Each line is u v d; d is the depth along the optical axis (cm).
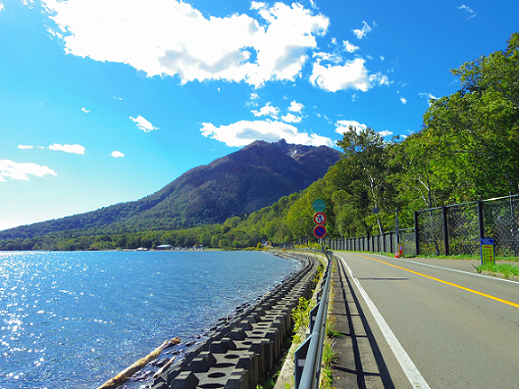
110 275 5656
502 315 693
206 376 652
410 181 3791
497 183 2644
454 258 2341
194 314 2042
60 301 2922
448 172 2936
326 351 477
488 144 2520
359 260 2738
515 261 1784
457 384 382
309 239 9225
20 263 11338
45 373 1208
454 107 2555
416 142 3070
